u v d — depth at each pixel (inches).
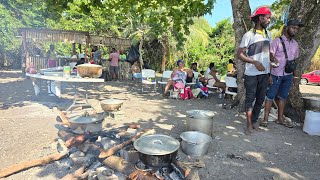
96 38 542.3
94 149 126.6
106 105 210.7
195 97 332.8
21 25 598.2
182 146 143.8
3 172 116.9
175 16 317.7
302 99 221.9
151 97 329.7
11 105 248.5
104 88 394.0
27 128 180.4
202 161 134.9
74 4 282.7
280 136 178.1
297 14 222.8
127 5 326.3
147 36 729.0
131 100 304.0
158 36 677.9
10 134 168.4
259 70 169.0
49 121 197.3
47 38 467.8
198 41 901.2
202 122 163.0
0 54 685.9
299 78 226.4
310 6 219.5
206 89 339.9
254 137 174.4
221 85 332.5
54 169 124.3
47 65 444.1
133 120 210.5
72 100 283.0
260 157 142.8
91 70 210.2
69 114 219.6
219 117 227.5
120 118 212.1
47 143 153.9
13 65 706.2
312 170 129.2
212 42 1001.5
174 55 815.7
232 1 247.0
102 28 720.3
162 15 344.2
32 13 600.7
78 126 148.2
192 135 148.8
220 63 900.6
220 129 190.4
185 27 331.6
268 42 174.7
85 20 691.4
